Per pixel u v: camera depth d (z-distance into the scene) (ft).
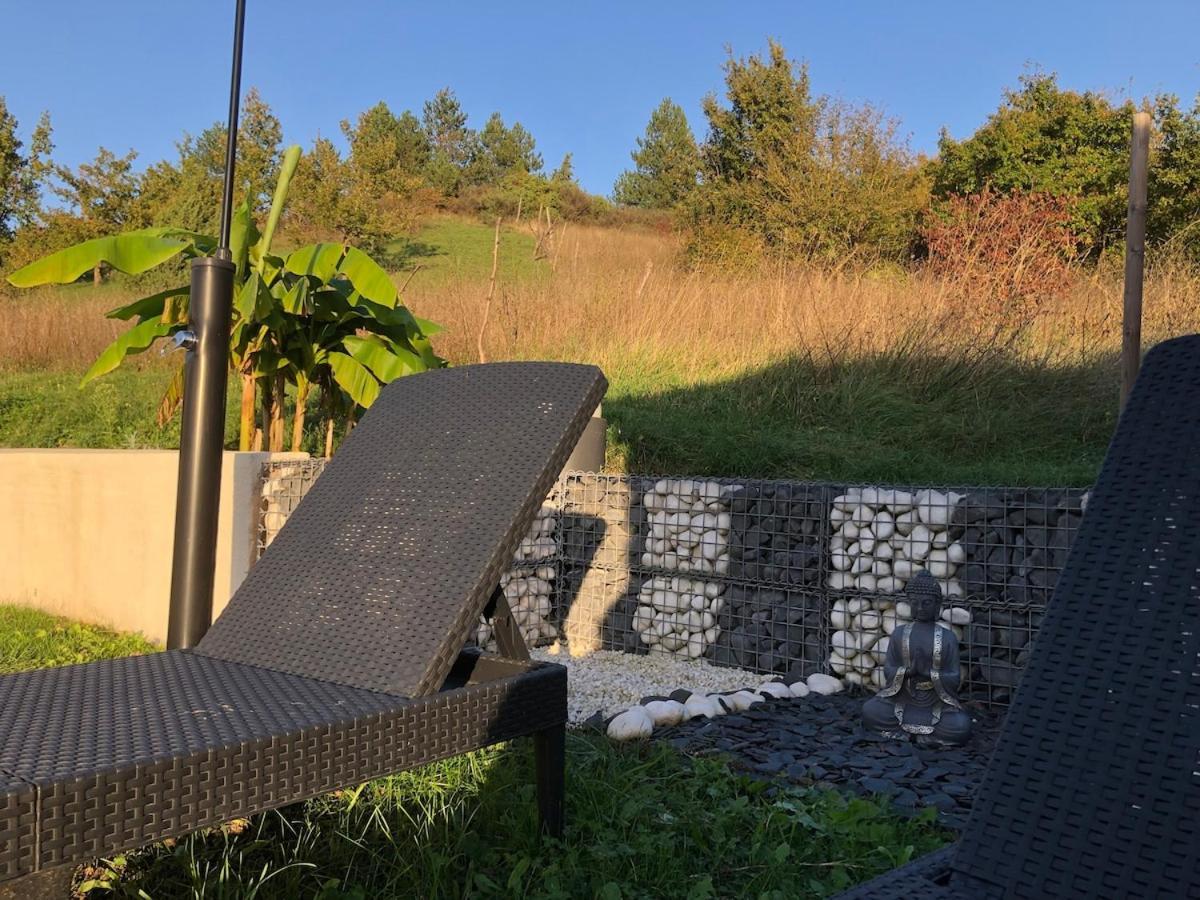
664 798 9.75
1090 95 71.82
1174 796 3.73
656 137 180.65
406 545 8.45
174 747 5.63
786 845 8.23
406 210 95.86
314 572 8.81
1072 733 4.09
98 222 92.22
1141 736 3.93
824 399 25.72
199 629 12.17
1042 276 33.42
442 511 8.52
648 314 34.22
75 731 5.97
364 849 8.21
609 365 30.71
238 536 18.29
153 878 7.72
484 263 85.66
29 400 38.47
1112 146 69.97
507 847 8.38
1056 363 26.81
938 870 4.10
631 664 17.58
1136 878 3.62
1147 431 4.72
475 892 7.57
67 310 52.37
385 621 7.84
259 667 8.04
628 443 23.58
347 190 93.66
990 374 26.08
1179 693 3.95
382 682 7.24
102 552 20.71
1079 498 13.96
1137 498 4.56
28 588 23.04
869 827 8.77
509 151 199.21
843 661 15.66
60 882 5.09
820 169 67.82
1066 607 4.46
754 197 70.08
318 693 7.11
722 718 13.23
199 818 5.57
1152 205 61.16
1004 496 14.64
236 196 85.92
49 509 22.36
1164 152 61.77
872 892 3.88
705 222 72.43
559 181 125.80
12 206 96.68
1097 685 4.16
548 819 8.36
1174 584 4.22
